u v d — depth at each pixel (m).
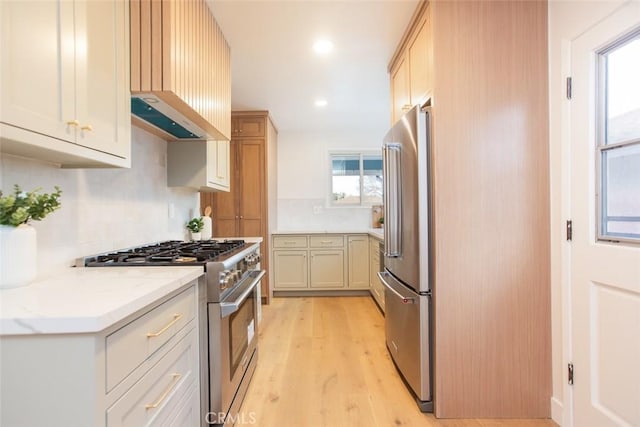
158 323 1.08
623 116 1.37
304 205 4.80
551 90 1.75
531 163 1.77
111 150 1.24
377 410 1.85
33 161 1.22
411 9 1.99
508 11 1.76
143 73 1.36
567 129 1.63
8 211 1.00
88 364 0.77
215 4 1.87
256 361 2.35
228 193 4.02
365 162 4.91
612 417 1.39
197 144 2.29
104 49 1.20
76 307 0.81
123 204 1.78
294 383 2.14
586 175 1.51
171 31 1.37
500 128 1.77
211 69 1.94
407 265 1.99
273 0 1.86
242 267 1.94
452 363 1.76
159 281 1.10
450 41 1.76
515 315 1.77
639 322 1.28
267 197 4.00
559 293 1.69
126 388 0.89
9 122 0.83
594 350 1.48
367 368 2.34
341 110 3.91
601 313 1.44
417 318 1.85
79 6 1.06
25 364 0.77
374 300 4.12
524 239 1.77
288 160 4.80
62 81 0.99
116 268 1.37
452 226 1.76
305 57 2.57
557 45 1.69
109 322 0.78
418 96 2.01
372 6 1.95
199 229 2.58
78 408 0.77
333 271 4.30
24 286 1.02
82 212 1.47
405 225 2.03
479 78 1.76
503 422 1.74
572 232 1.60
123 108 1.32
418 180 1.82
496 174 1.77
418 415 1.80
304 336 2.96
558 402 1.70
